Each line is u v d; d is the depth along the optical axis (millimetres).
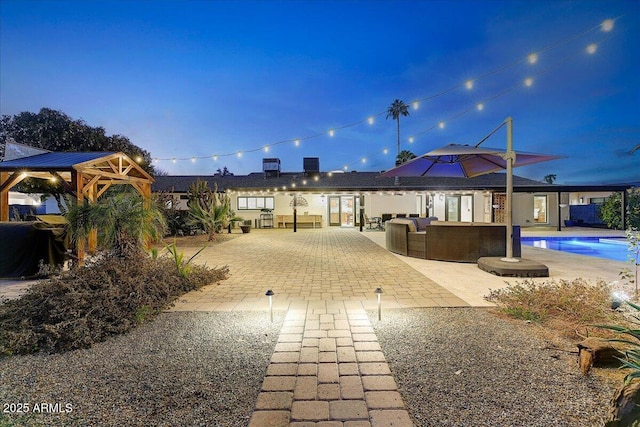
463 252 7113
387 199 18922
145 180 10234
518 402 1991
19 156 7836
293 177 21500
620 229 15234
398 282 5270
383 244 10727
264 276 5809
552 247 11000
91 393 2150
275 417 1854
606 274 5730
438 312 3713
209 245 10547
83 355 2699
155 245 10078
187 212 14078
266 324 3383
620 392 1751
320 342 2893
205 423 1834
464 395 2070
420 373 2346
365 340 2926
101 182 9219
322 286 5043
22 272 5770
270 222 18734
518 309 3561
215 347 2832
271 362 2527
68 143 14258
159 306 3809
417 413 1892
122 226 4488
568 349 2715
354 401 2004
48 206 18188
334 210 19141
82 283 3564
